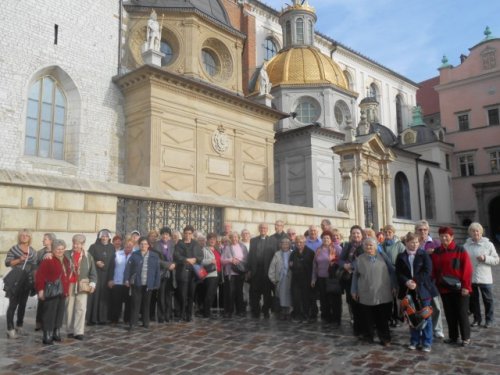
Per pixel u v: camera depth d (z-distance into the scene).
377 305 7.52
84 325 8.86
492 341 7.73
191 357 6.74
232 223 15.41
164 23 22.92
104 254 9.50
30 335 8.26
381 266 7.53
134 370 6.12
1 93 17.02
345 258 8.84
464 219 44.56
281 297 9.98
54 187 10.84
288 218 17.72
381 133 39.03
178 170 20.56
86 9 20.36
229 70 25.50
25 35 17.97
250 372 5.99
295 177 29.73
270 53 40.75
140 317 10.12
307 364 6.35
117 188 12.26
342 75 34.28
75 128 19.47
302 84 31.80
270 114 25.69
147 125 19.86
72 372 6.04
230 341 7.78
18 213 10.25
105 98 20.56
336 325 9.18
